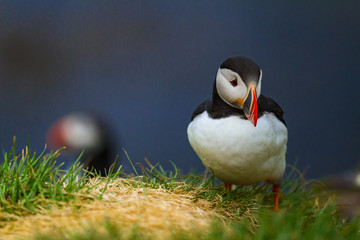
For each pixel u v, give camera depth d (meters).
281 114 5.34
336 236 4.19
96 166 9.36
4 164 4.66
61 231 3.84
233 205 4.98
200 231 4.05
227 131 4.87
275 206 5.47
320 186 6.77
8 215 4.13
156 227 4.02
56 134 9.45
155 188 4.93
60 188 4.49
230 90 4.82
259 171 5.08
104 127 9.74
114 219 4.04
